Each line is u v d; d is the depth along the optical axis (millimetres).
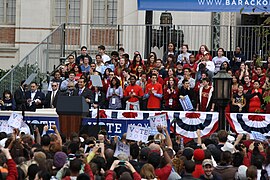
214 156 19406
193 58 34438
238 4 35094
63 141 22422
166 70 33531
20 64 36625
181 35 37781
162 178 17641
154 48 38594
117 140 20531
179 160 18344
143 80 32469
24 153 18125
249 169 17312
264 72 32469
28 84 31828
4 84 34312
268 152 18734
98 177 17094
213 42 39000
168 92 31438
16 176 15625
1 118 28172
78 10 43781
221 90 26328
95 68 33938
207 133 29031
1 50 43812
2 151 16219
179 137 26141
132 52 40750
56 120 27531
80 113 25422
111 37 41469
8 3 44719
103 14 43531
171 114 29156
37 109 29766
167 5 35375
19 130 22969
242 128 29094
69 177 16109
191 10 35281
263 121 29000
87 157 18078
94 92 31453
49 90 31828
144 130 21891
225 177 18188
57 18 43906
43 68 36906
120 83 31828
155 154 18047
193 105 31156
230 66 35062
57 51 37781
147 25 37281
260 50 33844
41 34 43750
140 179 16531
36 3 43781
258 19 42500
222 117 26500
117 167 17031
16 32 43875
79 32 41562
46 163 17078
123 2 43250
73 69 33875
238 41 38062
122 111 29172
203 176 17484
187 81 31328
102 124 27891
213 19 41750
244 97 30766
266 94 27578
